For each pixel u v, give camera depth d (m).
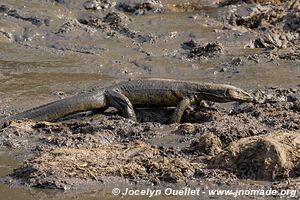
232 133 33.38
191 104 38.59
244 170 28.80
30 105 41.94
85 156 30.59
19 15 57.91
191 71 49.91
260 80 47.06
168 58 52.50
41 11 58.81
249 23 61.16
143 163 29.86
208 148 31.20
